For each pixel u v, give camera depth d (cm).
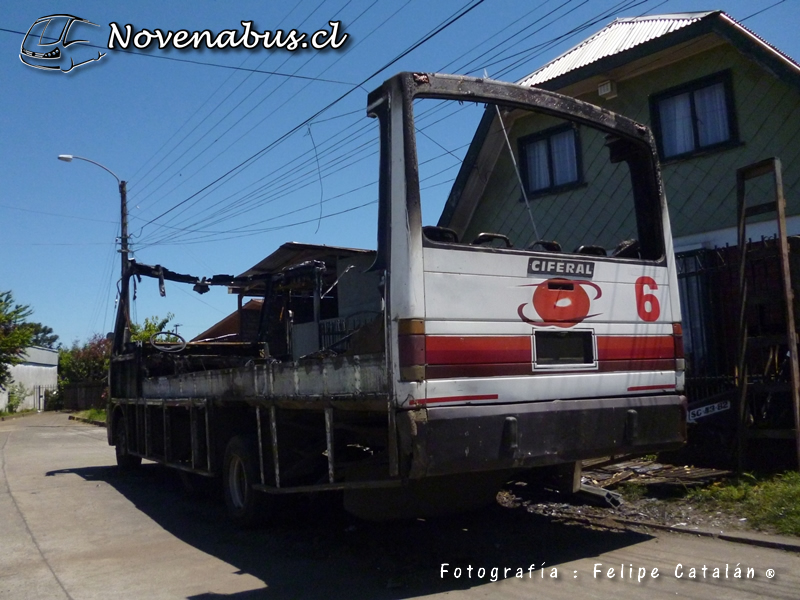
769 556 559
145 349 1092
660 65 1105
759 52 946
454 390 491
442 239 524
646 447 589
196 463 845
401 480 487
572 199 1229
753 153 997
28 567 629
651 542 613
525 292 537
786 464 746
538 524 692
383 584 534
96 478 1172
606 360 578
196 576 580
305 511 775
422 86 512
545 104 579
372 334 533
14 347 3416
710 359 1000
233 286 1151
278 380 643
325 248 1161
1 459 1506
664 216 645
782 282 736
